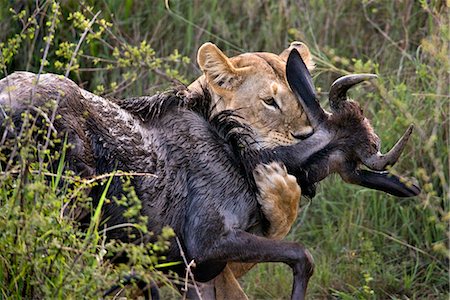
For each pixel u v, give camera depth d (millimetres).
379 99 13336
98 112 9266
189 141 9680
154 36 15000
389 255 12828
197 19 15125
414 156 12859
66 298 8000
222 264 9828
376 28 14969
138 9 15141
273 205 9742
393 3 14969
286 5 15109
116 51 12188
